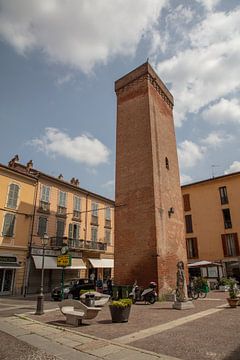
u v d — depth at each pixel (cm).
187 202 3769
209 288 2355
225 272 3209
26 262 2570
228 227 3356
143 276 1805
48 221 2878
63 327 941
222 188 3544
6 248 2431
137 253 1884
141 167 2077
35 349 681
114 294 1764
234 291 1373
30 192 2766
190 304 1352
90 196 3525
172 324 950
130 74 2444
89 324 992
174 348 663
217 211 3488
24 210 2659
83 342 741
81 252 3197
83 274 3158
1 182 2506
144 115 2205
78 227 3250
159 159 2134
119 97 2477
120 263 1959
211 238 3441
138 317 1113
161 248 1847
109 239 3697
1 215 2453
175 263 1980
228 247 3291
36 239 2705
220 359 579
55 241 2858
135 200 2025
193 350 643
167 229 1994
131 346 688
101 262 3388
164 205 2038
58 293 2025
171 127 2545
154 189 1947
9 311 1401
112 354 626
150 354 618
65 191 3177
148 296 1596
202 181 3688
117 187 2173
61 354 635
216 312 1197
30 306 1603
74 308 1080
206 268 2936
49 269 2775
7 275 2427
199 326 907
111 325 962
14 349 682
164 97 2550
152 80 2359
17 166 2936
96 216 3556
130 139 2234
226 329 853
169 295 1702
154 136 2152
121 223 2053
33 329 922
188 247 3584
